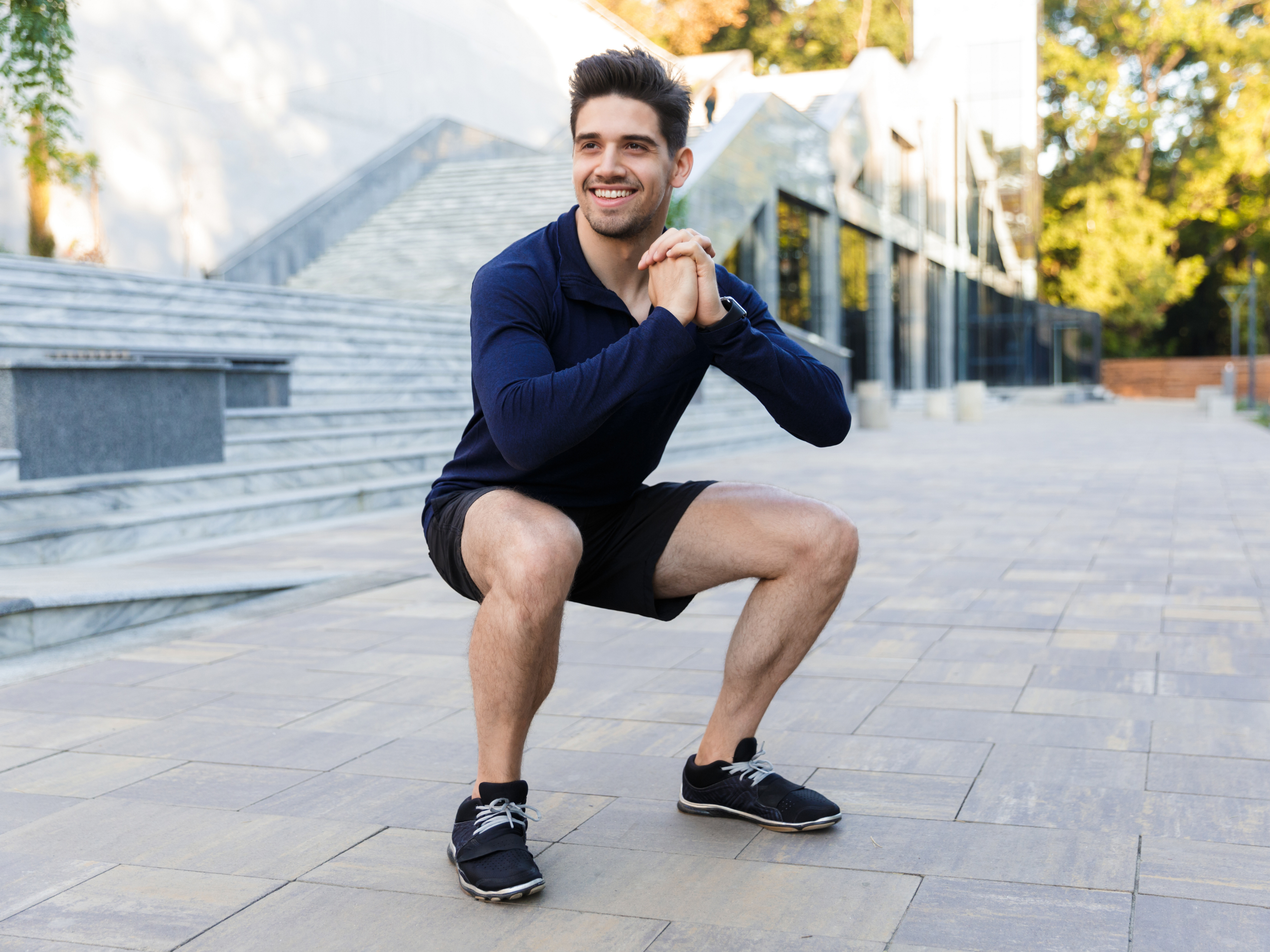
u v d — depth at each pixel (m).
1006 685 3.79
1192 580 5.74
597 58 2.30
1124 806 2.68
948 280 34.28
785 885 2.28
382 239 17.30
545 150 22.36
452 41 20.05
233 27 15.21
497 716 2.31
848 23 41.47
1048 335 38.41
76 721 3.47
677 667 4.06
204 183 14.70
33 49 7.57
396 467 9.24
